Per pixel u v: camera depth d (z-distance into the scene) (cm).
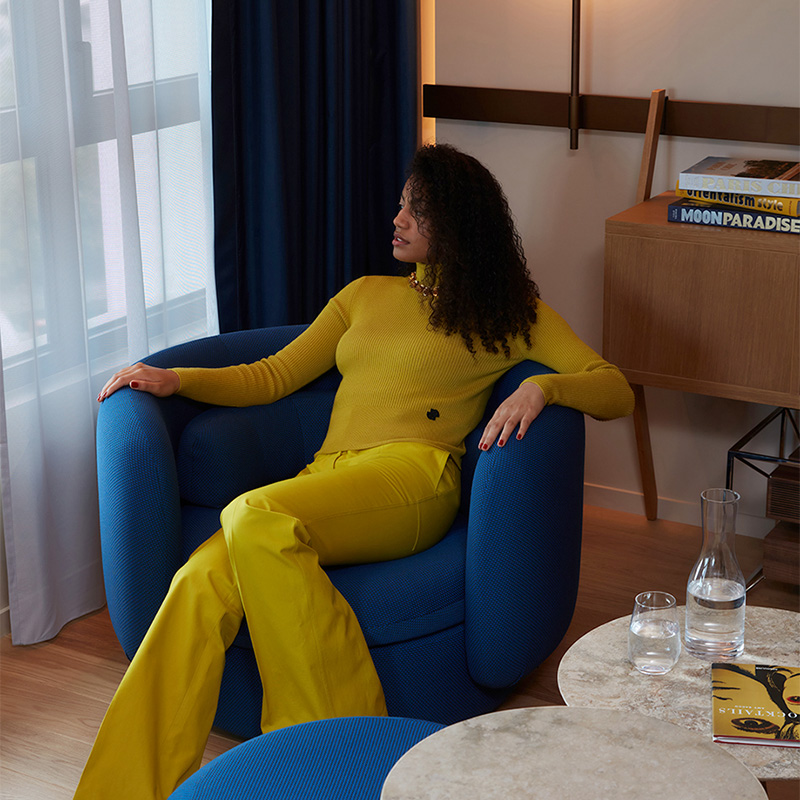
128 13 252
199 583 193
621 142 293
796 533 270
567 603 214
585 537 307
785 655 162
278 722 194
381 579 203
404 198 233
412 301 235
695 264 252
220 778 143
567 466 205
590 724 131
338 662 189
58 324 247
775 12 263
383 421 227
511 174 314
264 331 256
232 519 192
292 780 141
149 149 262
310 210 304
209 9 277
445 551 214
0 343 233
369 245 338
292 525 188
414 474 216
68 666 247
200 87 279
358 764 144
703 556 163
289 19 283
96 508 267
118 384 219
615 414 221
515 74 304
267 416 242
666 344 262
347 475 209
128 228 254
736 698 150
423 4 332
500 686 209
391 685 204
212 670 191
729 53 272
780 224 241
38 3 228
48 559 254
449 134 320
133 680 185
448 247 225
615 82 290
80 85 242
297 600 187
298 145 294
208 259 291
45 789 204
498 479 198
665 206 272
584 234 307
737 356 253
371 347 233
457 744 127
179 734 188
